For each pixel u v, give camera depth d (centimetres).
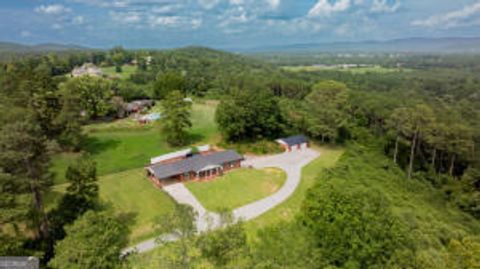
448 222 4078
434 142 5641
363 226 2434
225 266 2100
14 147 2647
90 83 7906
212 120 8400
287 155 6166
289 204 4156
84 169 3303
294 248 2408
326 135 6575
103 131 7062
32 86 5306
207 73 16362
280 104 7762
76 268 2059
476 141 6222
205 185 4697
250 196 4378
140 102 9844
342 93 6731
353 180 4556
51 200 3856
